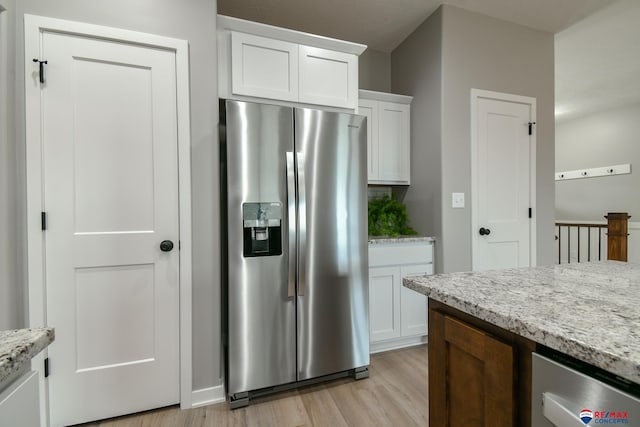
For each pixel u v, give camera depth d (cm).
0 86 133
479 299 71
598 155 477
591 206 486
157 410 161
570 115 486
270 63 188
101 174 153
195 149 166
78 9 148
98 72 152
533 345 59
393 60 295
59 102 146
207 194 168
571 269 108
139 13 157
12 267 138
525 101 257
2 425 51
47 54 144
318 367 177
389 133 260
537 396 57
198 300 166
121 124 156
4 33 135
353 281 186
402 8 235
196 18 166
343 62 207
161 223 162
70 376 148
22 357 53
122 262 155
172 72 162
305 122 172
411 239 229
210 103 168
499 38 249
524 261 256
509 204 252
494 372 65
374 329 221
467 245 238
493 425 65
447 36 232
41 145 144
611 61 316
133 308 157
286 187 169
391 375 194
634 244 398
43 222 144
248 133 161
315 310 176
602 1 226
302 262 169
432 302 88
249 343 163
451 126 234
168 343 162
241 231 160
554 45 279
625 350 44
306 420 152
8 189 136
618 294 76
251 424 149
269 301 166
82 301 150
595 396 47
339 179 181
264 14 240
